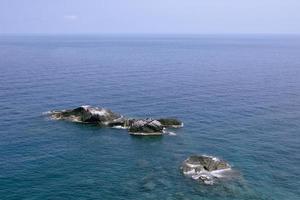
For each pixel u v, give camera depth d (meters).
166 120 73.12
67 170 51.84
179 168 52.94
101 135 67.69
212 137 66.94
